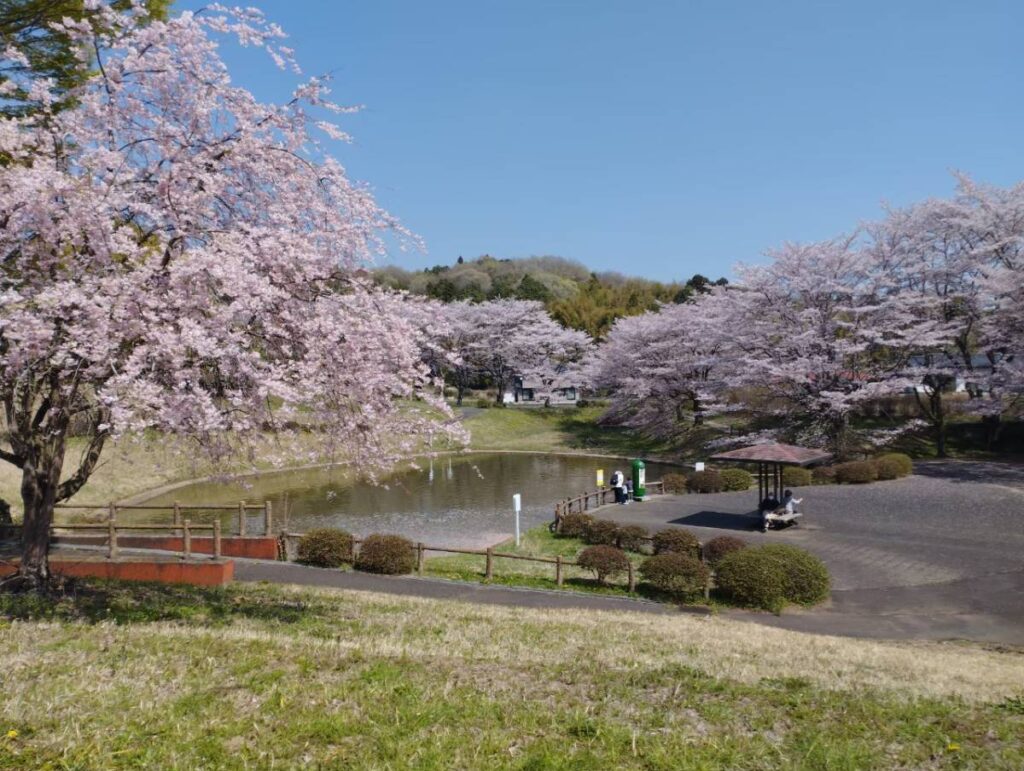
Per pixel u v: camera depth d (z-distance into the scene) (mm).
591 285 106438
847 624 12438
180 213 8391
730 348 37375
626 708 5879
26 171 7395
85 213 7512
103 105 8695
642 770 4672
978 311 32250
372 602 12180
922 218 33156
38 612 8406
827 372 32094
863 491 24938
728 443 36500
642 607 13508
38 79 8766
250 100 9203
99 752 4480
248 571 15414
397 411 9984
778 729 5582
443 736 4980
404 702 5617
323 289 9344
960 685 7492
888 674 8016
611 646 9148
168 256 8219
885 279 32531
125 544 16891
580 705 5859
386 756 4680
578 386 62250
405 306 10070
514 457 44344
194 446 8992
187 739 4758
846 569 15875
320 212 9867
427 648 8133
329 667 6547
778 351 34125
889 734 5488
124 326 7500
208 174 8688
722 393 41469
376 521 24000
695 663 8016
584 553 15383
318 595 12625
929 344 31984
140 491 27719
